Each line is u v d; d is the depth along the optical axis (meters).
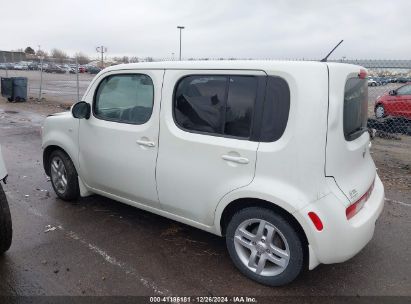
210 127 3.19
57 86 28.14
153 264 3.39
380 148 9.09
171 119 3.42
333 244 2.73
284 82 2.79
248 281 3.16
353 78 3.03
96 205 4.70
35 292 2.96
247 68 2.95
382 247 3.78
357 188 2.94
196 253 3.59
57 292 2.97
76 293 2.96
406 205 4.92
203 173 3.21
